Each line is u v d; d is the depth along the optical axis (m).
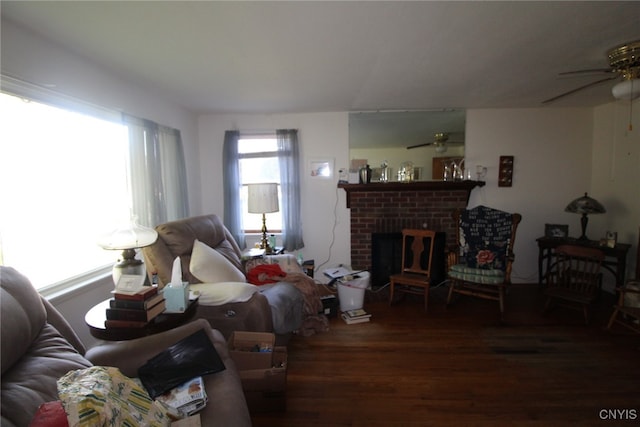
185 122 3.62
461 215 3.35
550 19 1.73
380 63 2.33
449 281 3.80
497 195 3.89
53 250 2.07
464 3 1.57
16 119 1.83
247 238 4.05
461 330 2.74
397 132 3.86
